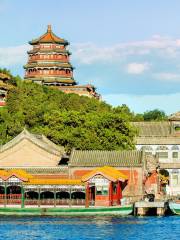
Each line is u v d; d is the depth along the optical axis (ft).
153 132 612.29
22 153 434.30
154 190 467.93
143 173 417.69
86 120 490.90
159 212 376.89
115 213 367.66
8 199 375.45
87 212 366.02
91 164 418.31
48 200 372.99
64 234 292.81
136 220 347.36
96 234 293.23
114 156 426.51
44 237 284.82
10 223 330.34
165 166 581.94
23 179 371.97
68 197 389.19
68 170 420.36
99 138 471.62
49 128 497.05
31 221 338.75
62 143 481.05
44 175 420.77
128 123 488.02
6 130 529.45
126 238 282.36
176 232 301.02
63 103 652.89
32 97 629.92
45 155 431.84
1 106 615.98
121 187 409.28
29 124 558.15
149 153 514.27
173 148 596.70
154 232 300.61
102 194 372.17
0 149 435.94
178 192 576.20
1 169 421.18
